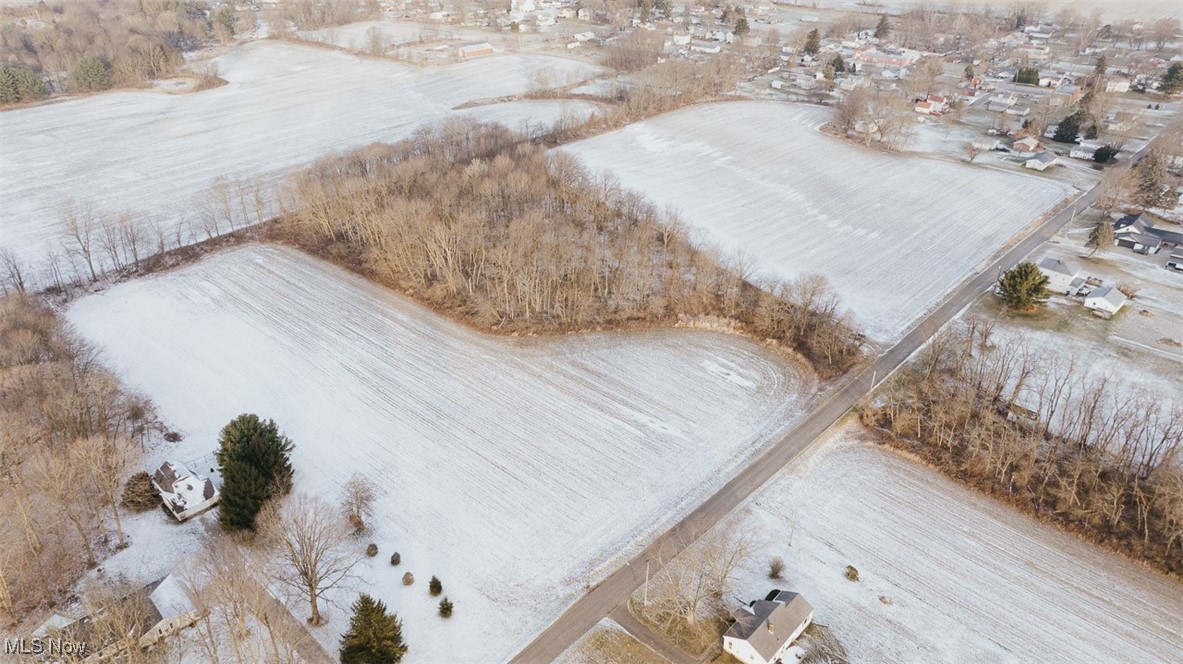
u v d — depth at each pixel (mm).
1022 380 87875
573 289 109562
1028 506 77875
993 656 62969
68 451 73188
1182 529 69625
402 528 75438
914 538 74750
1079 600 68188
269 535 70312
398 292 118812
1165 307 114312
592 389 96125
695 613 65812
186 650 62469
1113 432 80125
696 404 93500
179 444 86500
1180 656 63062
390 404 93438
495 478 81688
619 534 74562
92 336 107562
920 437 87562
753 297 113875
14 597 66812
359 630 59094
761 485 80938
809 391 96062
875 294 117750
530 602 67625
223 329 109625
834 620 65812
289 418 91000
